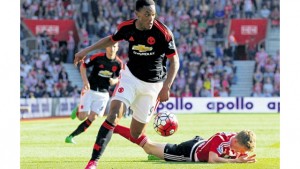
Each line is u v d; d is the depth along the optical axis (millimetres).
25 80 70688
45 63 73812
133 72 20688
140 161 23922
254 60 79312
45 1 79562
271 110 67000
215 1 83312
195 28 81938
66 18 79438
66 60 76750
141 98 21016
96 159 19797
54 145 30812
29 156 26047
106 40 20797
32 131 40375
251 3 83000
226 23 82375
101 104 32500
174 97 65938
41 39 76250
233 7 82938
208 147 22328
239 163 22297
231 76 76312
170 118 22750
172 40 20234
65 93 71688
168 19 82438
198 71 75625
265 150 28078
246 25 82062
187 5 83188
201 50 79375
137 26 20125
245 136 21703
